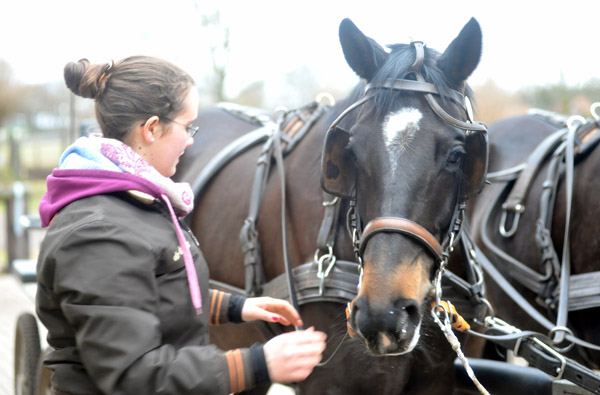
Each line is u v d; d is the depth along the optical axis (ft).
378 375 6.50
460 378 7.70
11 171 36.88
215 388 4.30
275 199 7.51
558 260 8.14
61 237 4.36
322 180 5.89
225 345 8.73
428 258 5.53
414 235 5.34
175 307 4.70
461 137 5.66
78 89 5.05
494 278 8.55
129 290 4.30
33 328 10.90
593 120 8.59
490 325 7.58
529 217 8.66
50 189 4.78
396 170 5.49
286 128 8.04
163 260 4.65
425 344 6.55
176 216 5.11
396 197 5.43
